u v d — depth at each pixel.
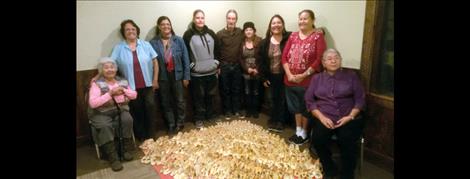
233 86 3.54
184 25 3.26
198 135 2.97
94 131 2.46
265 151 2.55
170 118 3.16
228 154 2.48
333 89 2.18
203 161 2.40
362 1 2.41
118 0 2.81
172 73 3.06
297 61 2.64
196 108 3.34
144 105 2.93
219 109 3.69
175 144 2.78
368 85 2.42
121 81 2.62
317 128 2.19
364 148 2.53
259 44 3.23
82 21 2.67
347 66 2.63
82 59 2.73
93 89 2.44
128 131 2.59
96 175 2.32
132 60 2.72
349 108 2.16
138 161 2.54
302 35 2.67
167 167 2.41
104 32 2.80
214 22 3.49
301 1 3.01
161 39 2.97
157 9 3.05
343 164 2.12
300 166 2.31
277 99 3.14
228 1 3.55
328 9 2.72
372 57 2.37
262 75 3.26
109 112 2.47
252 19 3.75
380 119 2.37
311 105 2.26
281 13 3.31
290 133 3.09
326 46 2.57
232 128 3.18
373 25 2.31
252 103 3.59
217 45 3.32
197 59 3.17
